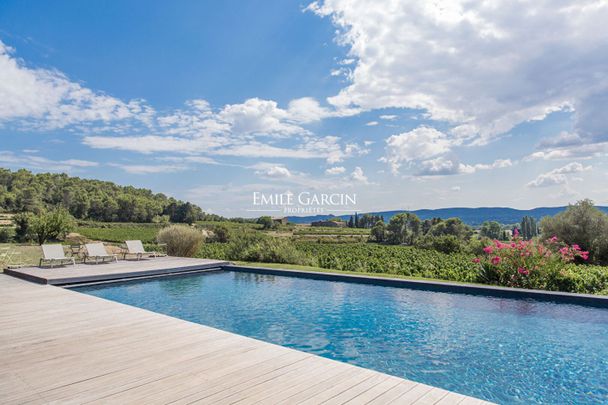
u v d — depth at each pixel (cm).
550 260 841
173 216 7231
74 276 869
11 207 5822
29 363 337
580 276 832
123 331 442
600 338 525
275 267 1136
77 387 284
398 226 5600
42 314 529
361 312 672
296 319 633
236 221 5722
